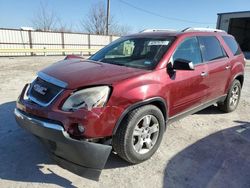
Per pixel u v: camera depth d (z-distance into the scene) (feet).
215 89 16.31
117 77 10.53
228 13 97.19
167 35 14.01
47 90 10.32
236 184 10.44
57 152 9.84
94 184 10.03
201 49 14.99
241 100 23.72
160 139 12.09
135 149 11.00
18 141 13.12
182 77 12.91
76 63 12.80
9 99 20.65
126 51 13.99
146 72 11.36
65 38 83.51
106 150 9.54
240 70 18.79
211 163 11.92
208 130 15.76
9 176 10.27
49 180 10.14
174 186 10.11
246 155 12.83
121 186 9.96
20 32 73.51
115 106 9.84
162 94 11.64
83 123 9.23
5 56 65.98
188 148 13.25
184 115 14.21
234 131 15.81
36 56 69.46
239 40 108.06
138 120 10.67
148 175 10.74
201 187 10.15
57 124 9.36
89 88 9.74
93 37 90.22
